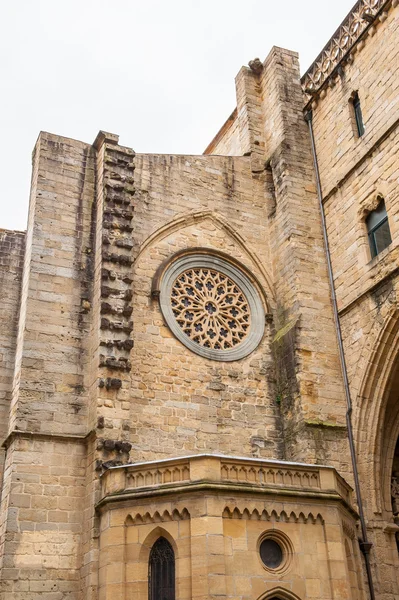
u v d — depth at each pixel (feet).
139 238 93.50
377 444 83.25
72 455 75.15
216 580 57.47
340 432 85.30
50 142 91.66
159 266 93.20
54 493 72.49
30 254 84.28
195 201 100.89
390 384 83.51
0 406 91.50
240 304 97.76
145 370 85.25
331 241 96.94
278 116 107.96
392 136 86.94
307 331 91.09
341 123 99.04
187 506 61.11
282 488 65.00
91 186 91.86
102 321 79.82
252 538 61.41
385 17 91.81
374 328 84.58
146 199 96.73
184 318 92.07
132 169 92.73
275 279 100.27
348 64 99.45
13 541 68.69
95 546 66.85
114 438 74.33
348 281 91.40
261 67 117.39
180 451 82.58
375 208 89.35
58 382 78.43
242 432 87.51
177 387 86.28
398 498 86.17
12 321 96.53
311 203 101.55
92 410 76.89
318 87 106.01
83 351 81.61
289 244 97.60
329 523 65.51
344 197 95.55
